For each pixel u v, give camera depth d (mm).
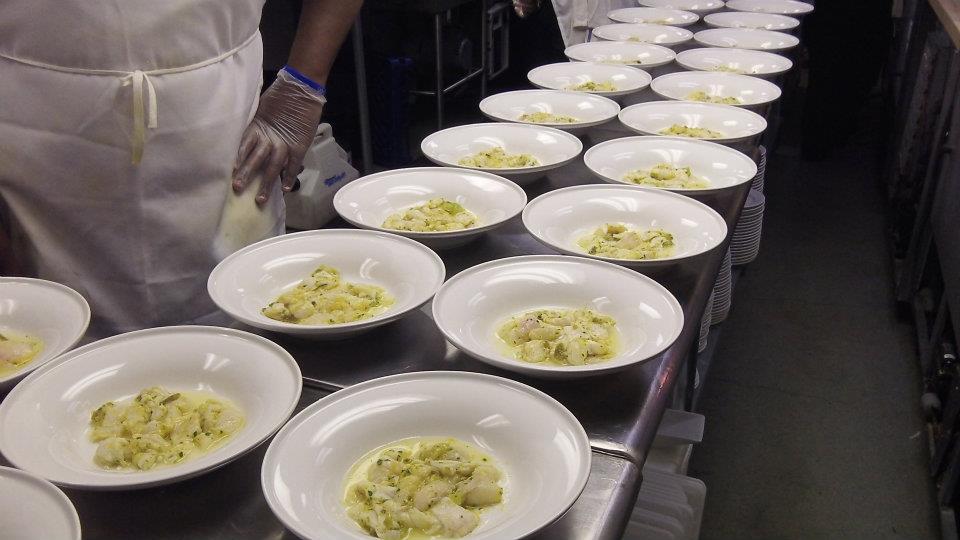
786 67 2445
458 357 1058
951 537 1991
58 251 1262
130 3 1110
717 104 2014
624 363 941
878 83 5293
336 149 2930
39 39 1121
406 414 898
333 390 986
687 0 3348
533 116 1936
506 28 4438
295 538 763
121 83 1135
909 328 2959
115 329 1315
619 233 1375
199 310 1362
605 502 802
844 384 2664
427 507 800
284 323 1033
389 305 1176
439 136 1773
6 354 1011
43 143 1178
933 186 2770
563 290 1178
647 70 2510
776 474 2277
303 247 1269
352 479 845
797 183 4168
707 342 2484
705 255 1302
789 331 2953
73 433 911
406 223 1347
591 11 3350
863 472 2285
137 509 794
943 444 2164
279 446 813
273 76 3387
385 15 3947
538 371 928
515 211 1377
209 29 1210
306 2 1436
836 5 3953
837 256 3477
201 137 1236
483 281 1167
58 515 716
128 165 1191
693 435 1781
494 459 868
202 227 1294
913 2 3744
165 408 928
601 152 1709
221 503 804
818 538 2062
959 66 2549
